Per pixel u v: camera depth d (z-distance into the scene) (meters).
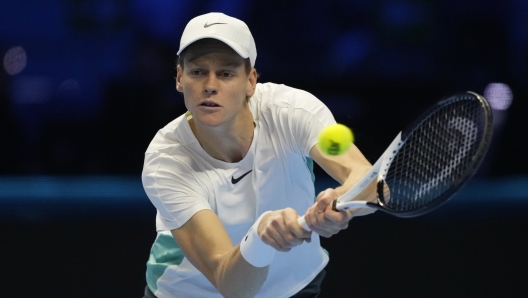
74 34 38.56
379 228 25.94
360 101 36.75
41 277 19.44
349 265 20.69
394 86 36.66
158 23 36.78
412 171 9.05
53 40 38.78
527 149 35.81
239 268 9.49
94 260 21.20
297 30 37.38
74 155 36.62
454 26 36.88
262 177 11.19
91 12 38.34
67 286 18.52
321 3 37.28
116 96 35.91
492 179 35.84
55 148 36.69
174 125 11.29
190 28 10.47
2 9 38.72
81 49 38.47
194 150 11.07
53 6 38.81
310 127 10.87
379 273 19.81
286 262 11.97
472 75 36.91
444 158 8.55
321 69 37.34
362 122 36.62
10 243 23.52
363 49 37.16
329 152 9.84
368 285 18.56
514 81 36.41
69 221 26.89
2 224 26.39
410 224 26.58
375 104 36.69
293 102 11.13
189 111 10.60
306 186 11.59
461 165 8.12
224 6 37.47
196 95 10.24
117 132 36.28
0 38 38.62
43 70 38.47
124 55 38.06
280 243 8.82
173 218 10.80
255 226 9.20
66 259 21.38
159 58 36.06
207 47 10.15
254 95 11.50
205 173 11.07
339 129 9.72
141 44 36.28
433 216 28.16
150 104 35.91
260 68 37.56
